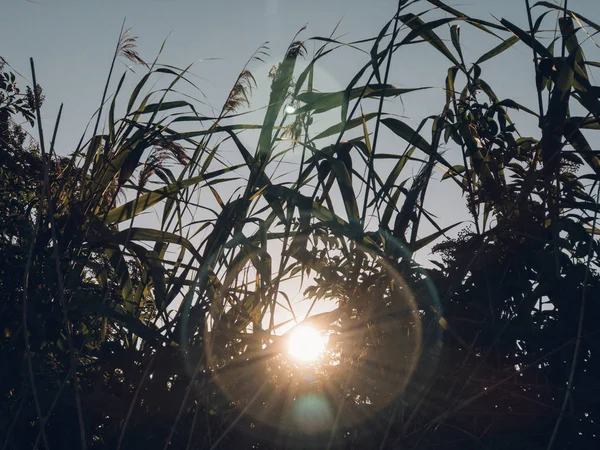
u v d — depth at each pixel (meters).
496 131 2.70
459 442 2.30
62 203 2.59
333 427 2.21
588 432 2.23
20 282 2.33
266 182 2.61
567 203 2.52
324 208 2.55
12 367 2.20
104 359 2.29
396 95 2.64
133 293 2.59
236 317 2.46
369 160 2.54
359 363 2.33
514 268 2.53
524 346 2.44
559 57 2.55
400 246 2.45
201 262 2.39
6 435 2.18
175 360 2.29
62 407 2.24
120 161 2.59
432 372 2.30
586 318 2.33
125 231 2.40
